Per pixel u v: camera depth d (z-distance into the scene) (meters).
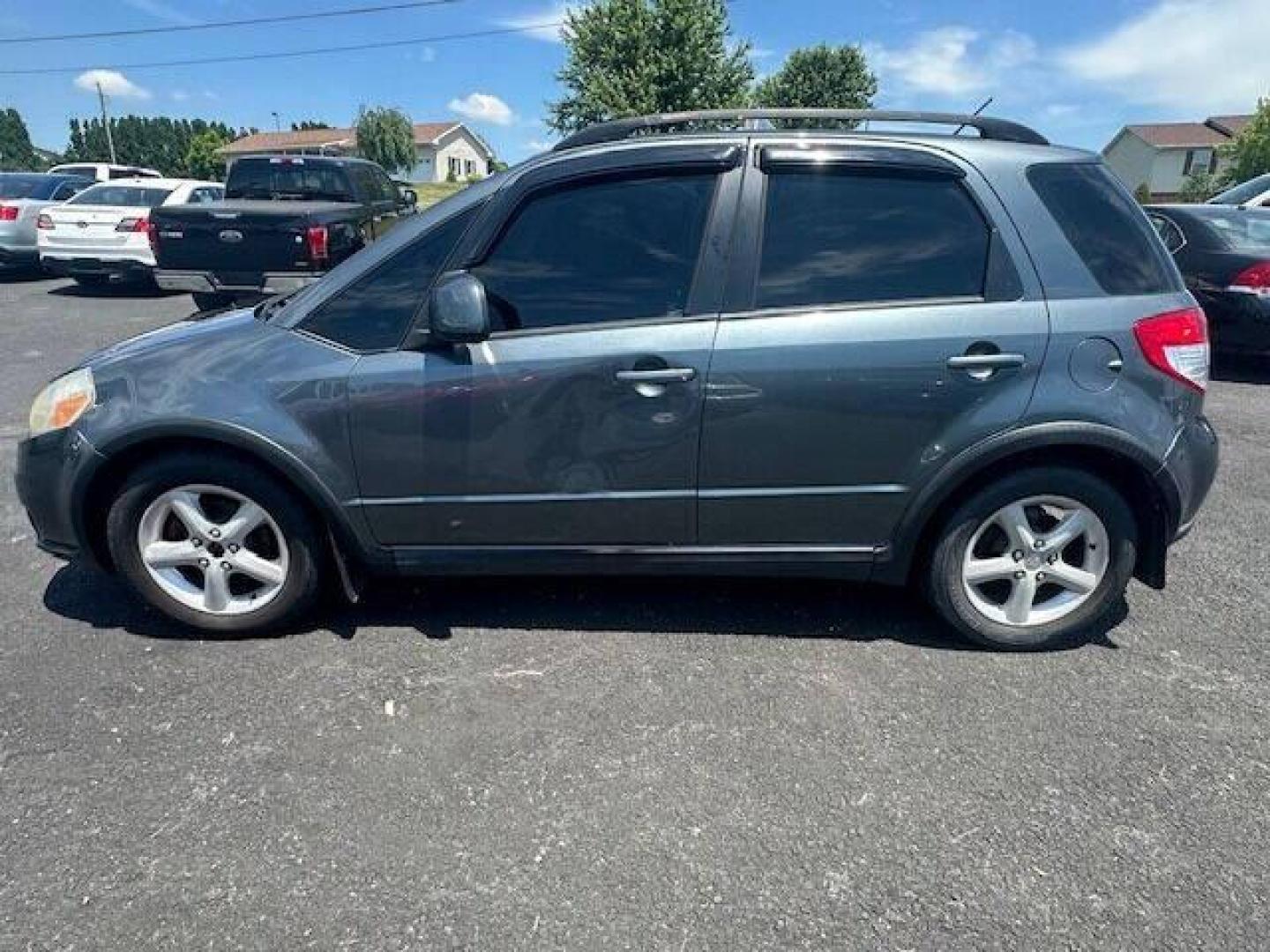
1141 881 2.02
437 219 2.85
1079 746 2.50
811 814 2.23
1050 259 2.71
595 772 2.39
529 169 2.81
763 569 2.96
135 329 9.57
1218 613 3.30
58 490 2.92
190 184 12.60
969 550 2.93
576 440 2.79
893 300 2.72
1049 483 2.84
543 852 2.10
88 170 17.53
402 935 1.87
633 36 21.39
